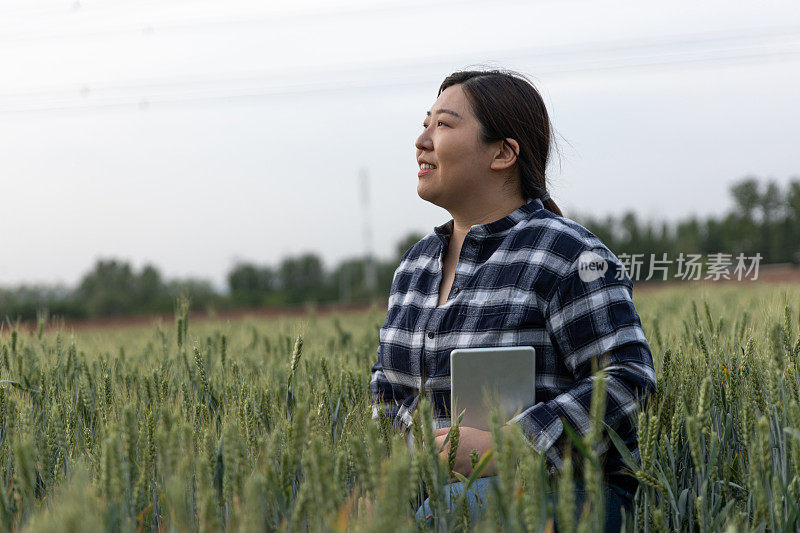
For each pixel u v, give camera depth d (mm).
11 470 1734
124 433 1356
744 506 1624
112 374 2449
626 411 1653
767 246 21188
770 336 1662
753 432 1562
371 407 2066
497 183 2051
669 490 1468
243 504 1239
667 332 2977
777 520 1358
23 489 1360
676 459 1735
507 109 2000
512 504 1103
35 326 3564
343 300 37938
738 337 2414
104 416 1842
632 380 1677
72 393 2211
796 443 1336
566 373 1853
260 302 37625
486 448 1646
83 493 1113
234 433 1308
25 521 1346
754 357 1941
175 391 2219
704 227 20688
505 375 1730
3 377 2533
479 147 1995
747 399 1711
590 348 1778
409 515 1355
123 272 34188
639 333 1779
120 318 30656
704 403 1444
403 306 2115
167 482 1260
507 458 1115
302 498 1205
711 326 2523
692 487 1663
